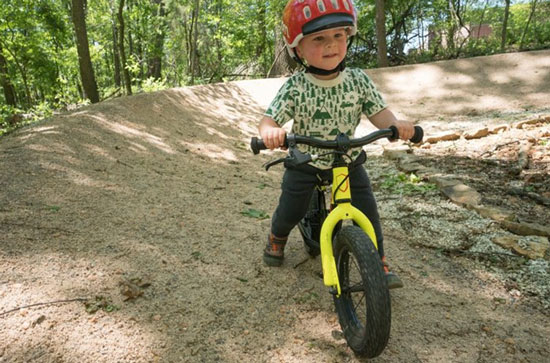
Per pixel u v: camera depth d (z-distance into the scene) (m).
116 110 6.20
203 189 4.31
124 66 13.73
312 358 2.00
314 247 2.60
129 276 2.44
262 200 4.23
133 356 1.88
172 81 22.12
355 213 2.00
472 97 9.41
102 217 3.13
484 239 3.30
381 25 14.44
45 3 13.81
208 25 19.20
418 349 2.10
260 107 9.64
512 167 4.81
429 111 9.04
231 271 2.68
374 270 1.71
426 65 11.25
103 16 19.69
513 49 18.00
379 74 11.16
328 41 2.06
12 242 2.56
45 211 3.04
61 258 2.49
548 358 2.08
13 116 9.28
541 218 3.57
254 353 2.01
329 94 2.21
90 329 1.98
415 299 2.52
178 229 3.17
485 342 2.18
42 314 2.01
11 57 14.39
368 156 6.16
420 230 3.54
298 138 1.92
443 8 19.38
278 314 2.31
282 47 14.56
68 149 4.39
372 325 1.70
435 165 5.22
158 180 4.26
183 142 6.05
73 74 18.56
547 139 5.59
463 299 2.56
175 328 2.10
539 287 2.68
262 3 18.11
